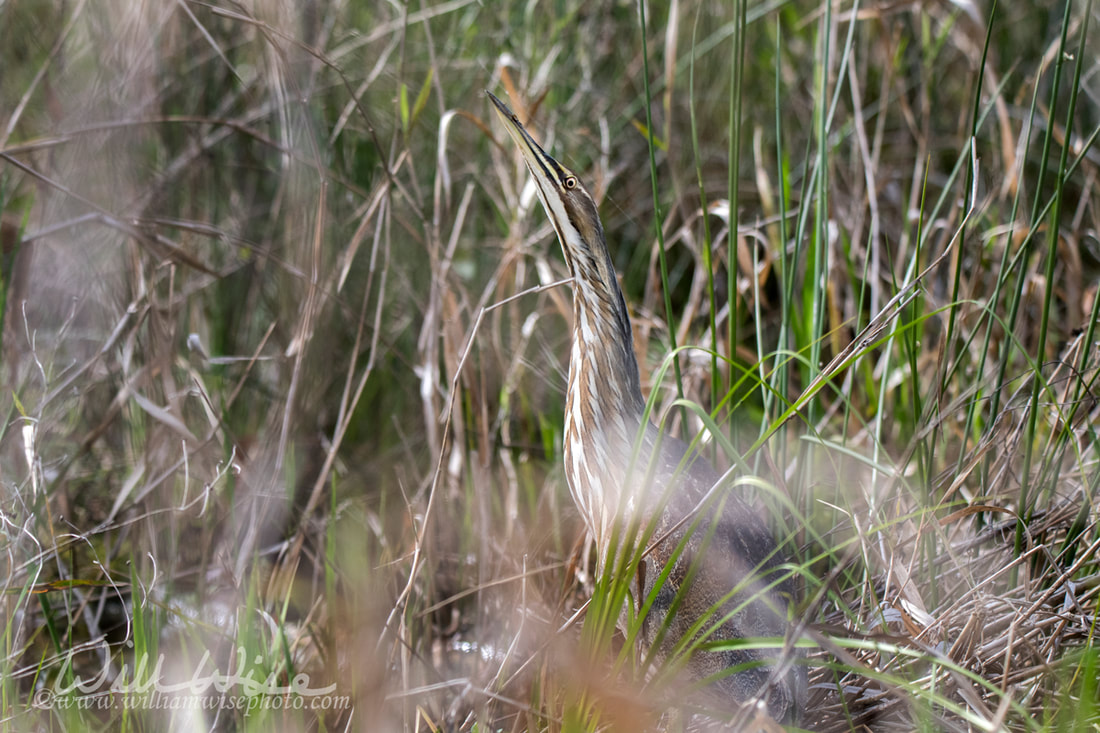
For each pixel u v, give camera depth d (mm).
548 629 5164
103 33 7242
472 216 8547
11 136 7801
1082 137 9438
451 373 7156
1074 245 8008
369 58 8211
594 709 4504
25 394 6824
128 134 7211
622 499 4309
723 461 7273
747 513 5707
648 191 9234
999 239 8383
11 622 5328
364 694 4949
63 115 7230
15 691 5277
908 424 7328
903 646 5035
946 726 4574
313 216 7258
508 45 8758
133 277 7086
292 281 7391
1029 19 10078
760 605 5133
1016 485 6430
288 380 7258
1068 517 5992
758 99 9562
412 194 8109
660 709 4359
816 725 5137
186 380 7434
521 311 8289
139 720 5078
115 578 6695
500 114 5852
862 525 5953
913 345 5793
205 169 7992
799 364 8055
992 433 5980
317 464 7547
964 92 9164
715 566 5277
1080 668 4898
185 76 7820
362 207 7438
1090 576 5492
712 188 9219
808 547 5801
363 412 8086
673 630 5305
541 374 7762
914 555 5391
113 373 7145
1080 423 6352
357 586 5277
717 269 8719
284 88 6973
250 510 6559
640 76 9281
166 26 7480
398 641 5234
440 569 6859
